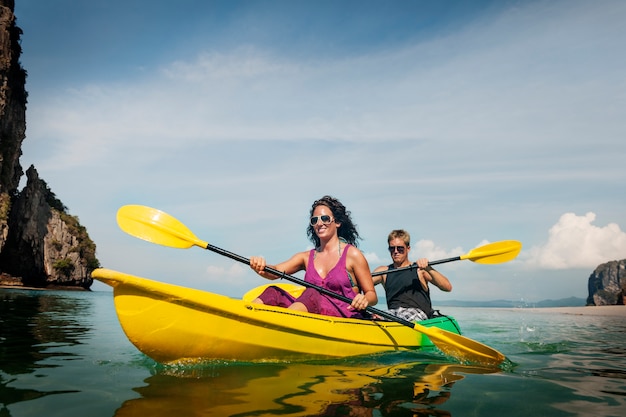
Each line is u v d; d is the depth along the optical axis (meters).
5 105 35.75
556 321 10.55
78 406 2.05
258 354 3.22
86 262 44.28
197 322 2.98
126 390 2.35
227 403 2.13
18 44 38.47
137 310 2.80
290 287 5.38
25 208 40.00
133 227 3.87
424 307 5.25
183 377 2.69
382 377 2.89
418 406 2.19
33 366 2.94
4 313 7.05
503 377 3.01
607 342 5.53
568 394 2.54
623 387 2.76
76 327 5.45
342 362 3.44
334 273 4.09
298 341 3.41
